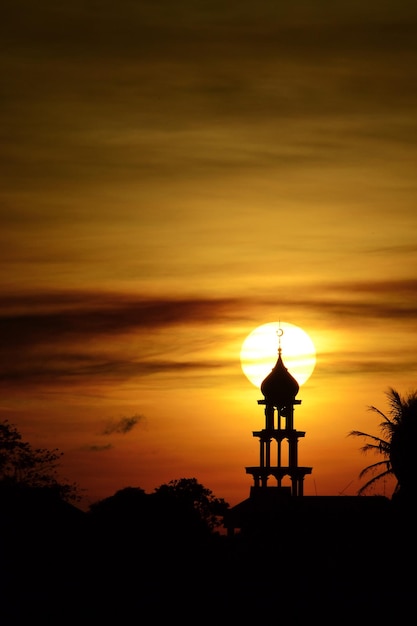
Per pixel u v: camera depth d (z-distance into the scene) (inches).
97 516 6589.6
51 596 5816.9
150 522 6496.1
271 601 5959.6
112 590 5915.4
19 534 6166.3
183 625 5831.7
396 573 6343.5
